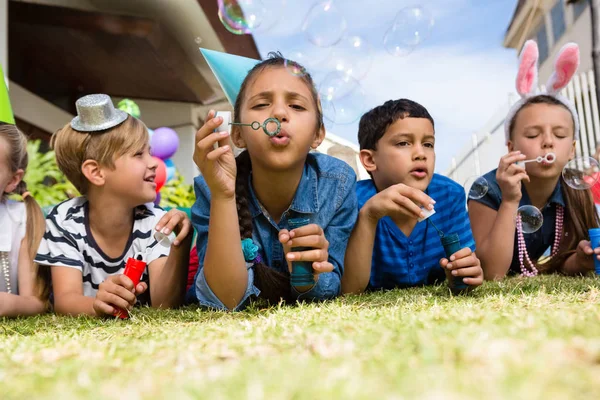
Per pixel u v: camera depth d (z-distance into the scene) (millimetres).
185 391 510
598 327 757
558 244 2471
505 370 522
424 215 1669
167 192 4688
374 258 2086
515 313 969
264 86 1619
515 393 444
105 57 6352
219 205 1525
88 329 1318
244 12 2002
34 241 2023
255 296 1707
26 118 6051
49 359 811
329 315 1157
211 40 5988
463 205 2164
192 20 5602
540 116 2393
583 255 2186
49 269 2018
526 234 2477
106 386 562
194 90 7402
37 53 6258
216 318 1442
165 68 6586
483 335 708
